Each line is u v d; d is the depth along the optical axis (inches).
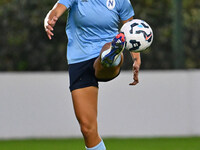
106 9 700.0
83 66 698.8
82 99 693.9
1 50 1369.3
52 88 1296.8
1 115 1289.4
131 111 1306.6
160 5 1449.3
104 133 1301.7
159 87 1314.0
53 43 1395.2
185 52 1427.2
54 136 1298.0
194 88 1323.8
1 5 1389.0
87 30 701.9
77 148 1151.0
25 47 1376.7
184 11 1496.1
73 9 701.3
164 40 1408.7
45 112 1295.5
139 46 676.1
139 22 684.7
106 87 1299.2
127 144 1208.8
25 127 1293.1
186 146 1175.6
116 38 635.5
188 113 1321.4
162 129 1316.4
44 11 1393.9
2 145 1200.2
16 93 1291.8
